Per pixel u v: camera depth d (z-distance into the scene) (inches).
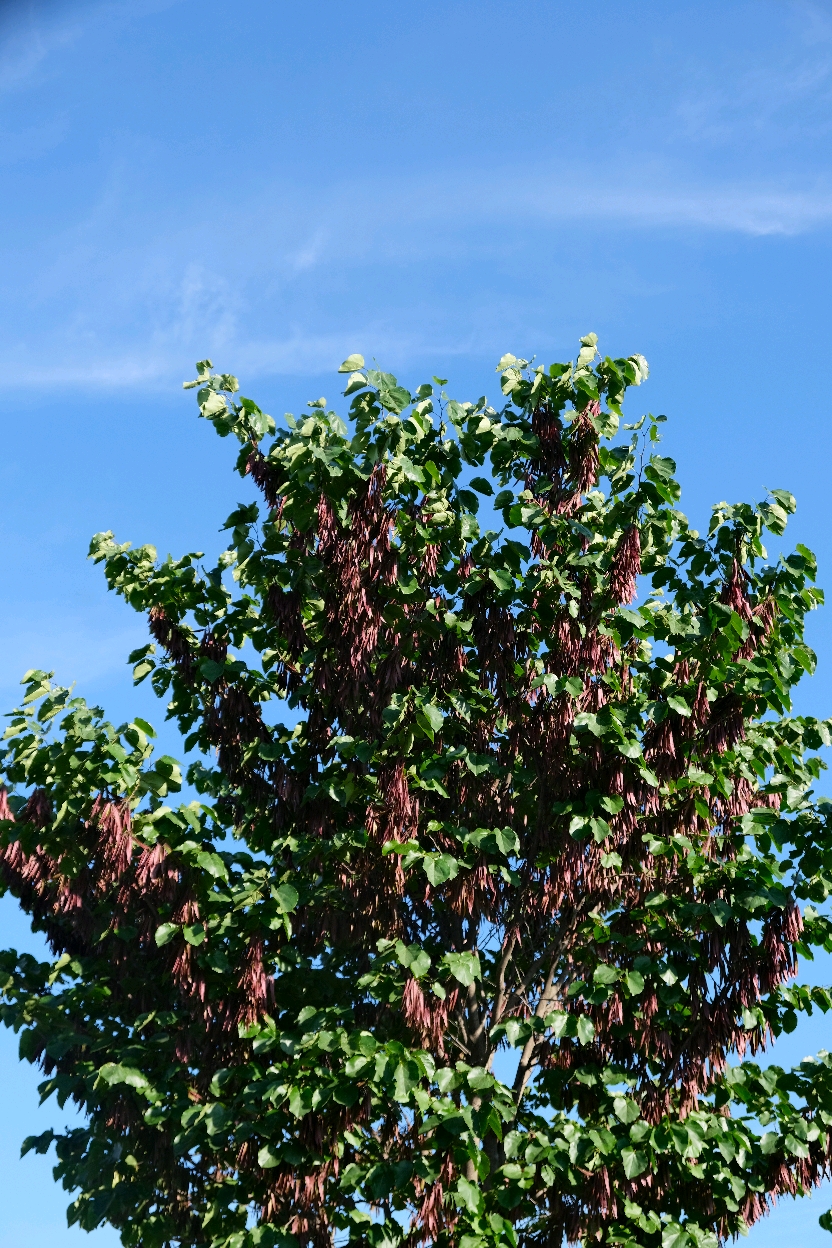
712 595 398.9
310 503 403.9
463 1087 364.8
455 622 402.6
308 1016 364.2
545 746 394.9
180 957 374.3
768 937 369.4
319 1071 353.7
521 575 410.3
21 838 382.0
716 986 378.3
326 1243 367.9
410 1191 367.2
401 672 406.0
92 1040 400.8
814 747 449.4
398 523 407.2
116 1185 386.3
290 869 424.5
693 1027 376.8
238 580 444.1
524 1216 389.4
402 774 380.2
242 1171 382.6
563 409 416.2
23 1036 399.5
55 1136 400.8
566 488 411.5
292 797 422.3
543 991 417.1
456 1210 356.2
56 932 427.2
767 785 430.9
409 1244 361.7
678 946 392.5
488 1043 402.3
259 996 375.2
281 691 460.1
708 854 410.0
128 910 396.2
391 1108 377.1
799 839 382.6
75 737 374.0
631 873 407.2
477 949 419.2
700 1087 379.9
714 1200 392.2
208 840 419.2
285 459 402.6
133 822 377.7
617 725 374.0
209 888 381.7
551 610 402.0
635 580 393.4
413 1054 344.5
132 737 380.5
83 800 375.9
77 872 389.4
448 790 403.9
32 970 423.5
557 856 397.1
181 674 448.8
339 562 397.1
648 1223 371.6
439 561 418.3
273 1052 391.9
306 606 449.7
